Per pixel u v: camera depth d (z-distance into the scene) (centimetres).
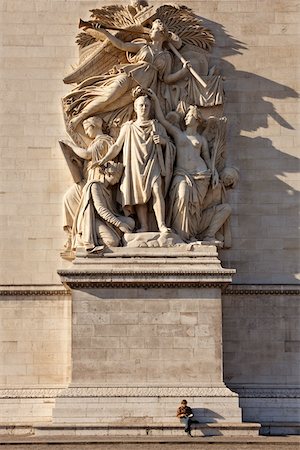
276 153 4369
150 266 4019
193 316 4006
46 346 4203
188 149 4250
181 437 3769
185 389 3938
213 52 4434
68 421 3878
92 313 4000
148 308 4012
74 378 3959
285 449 3559
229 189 4334
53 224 4300
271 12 4459
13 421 4084
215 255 4066
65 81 4319
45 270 4266
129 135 4194
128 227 4128
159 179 4153
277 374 4206
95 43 4384
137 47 4338
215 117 4331
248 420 4125
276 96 4409
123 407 3900
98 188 4134
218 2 4462
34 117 4369
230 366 4206
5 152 4341
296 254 4309
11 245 4278
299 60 4434
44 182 4331
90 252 4041
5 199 4312
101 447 3578
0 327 4216
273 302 4256
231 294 4256
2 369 4184
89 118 4278
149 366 3975
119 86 4250
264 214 4331
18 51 4412
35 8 4450
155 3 4462
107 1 4469
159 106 4284
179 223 4181
